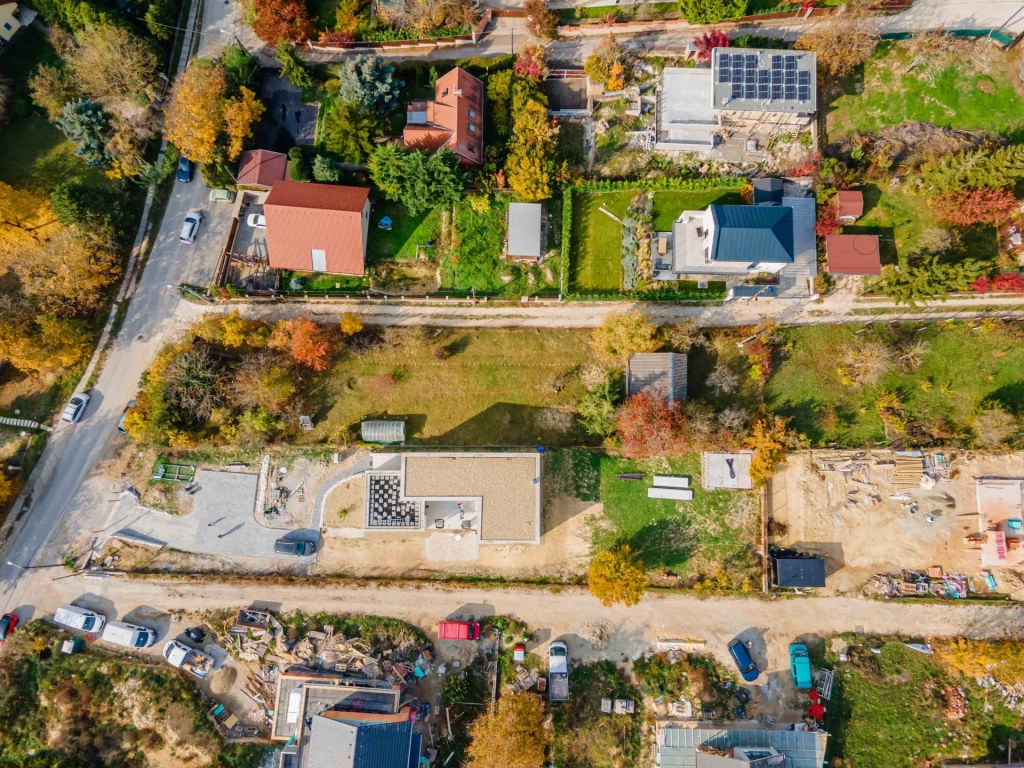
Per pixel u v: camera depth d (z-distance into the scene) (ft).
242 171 186.80
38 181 192.24
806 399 179.01
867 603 175.22
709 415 172.65
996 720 168.25
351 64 178.81
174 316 192.03
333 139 181.57
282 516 184.96
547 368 185.26
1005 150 162.61
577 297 183.01
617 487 181.57
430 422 185.88
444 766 172.96
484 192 185.78
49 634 182.19
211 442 185.47
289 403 184.55
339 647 178.60
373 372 187.83
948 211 172.86
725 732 166.50
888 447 177.27
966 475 175.83
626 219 184.14
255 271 190.70
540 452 174.70
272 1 180.45
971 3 181.78
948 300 177.68
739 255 167.12
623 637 177.88
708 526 179.32
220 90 179.63
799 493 178.19
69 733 177.17
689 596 177.99
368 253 189.47
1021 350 175.11
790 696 173.27
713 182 180.75
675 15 186.39
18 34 192.34
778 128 181.57
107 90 182.80
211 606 183.11
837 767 168.86
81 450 189.26
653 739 173.27
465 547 182.50
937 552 175.42
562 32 189.78
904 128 178.91
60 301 182.39
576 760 173.06
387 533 183.83
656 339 178.40
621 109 187.21
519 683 176.35
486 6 192.34
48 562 186.50
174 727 175.94
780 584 170.91
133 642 179.32
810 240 177.78
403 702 173.58
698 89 181.16
